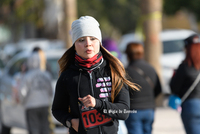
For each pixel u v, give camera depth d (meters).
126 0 85.31
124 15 88.00
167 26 84.31
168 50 35.78
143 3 27.97
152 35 27.89
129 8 87.88
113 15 84.25
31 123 17.81
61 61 8.86
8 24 85.06
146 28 27.97
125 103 8.23
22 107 20.11
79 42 8.29
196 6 54.12
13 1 71.75
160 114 27.02
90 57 8.28
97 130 8.23
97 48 8.35
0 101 23.41
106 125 8.28
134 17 88.62
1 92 23.20
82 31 8.20
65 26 29.09
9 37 93.12
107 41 15.12
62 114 8.61
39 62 18.14
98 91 8.23
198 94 13.17
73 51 8.77
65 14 29.11
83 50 8.25
